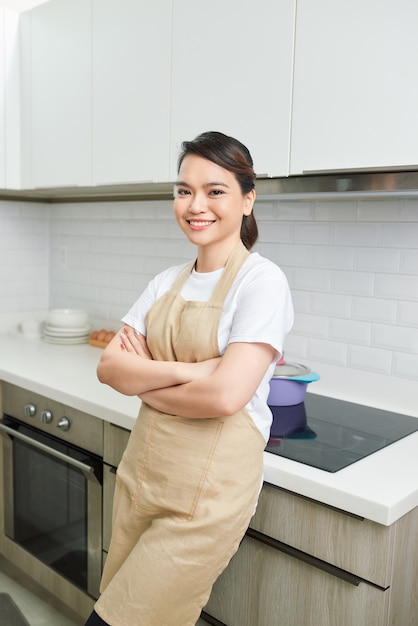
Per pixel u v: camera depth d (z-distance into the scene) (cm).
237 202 137
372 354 205
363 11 155
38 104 259
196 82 195
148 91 211
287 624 147
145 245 277
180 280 149
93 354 267
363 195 166
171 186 225
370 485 134
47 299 330
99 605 137
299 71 169
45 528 226
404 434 171
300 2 167
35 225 320
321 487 135
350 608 135
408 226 193
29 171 267
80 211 307
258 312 129
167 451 135
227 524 132
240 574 156
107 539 198
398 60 150
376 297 203
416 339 195
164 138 207
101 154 231
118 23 219
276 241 228
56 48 246
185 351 139
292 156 173
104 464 195
